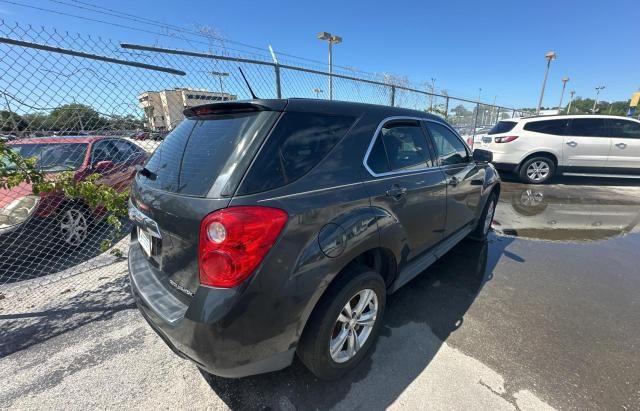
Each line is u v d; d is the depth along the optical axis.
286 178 1.55
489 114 13.62
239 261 1.36
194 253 1.47
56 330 2.45
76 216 3.79
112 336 2.38
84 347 2.26
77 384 1.94
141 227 1.92
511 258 3.68
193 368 2.05
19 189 3.36
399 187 2.16
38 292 3.01
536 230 4.64
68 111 2.89
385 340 2.29
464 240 4.25
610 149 7.30
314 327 1.68
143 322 2.55
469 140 10.93
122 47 3.08
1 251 3.27
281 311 1.47
